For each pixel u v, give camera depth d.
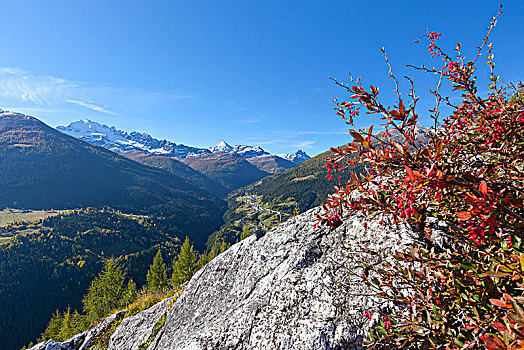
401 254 2.62
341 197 2.27
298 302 4.64
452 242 3.47
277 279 5.51
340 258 5.06
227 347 4.49
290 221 7.45
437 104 2.02
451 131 2.60
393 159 1.77
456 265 2.31
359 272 4.55
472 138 2.63
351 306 4.14
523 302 1.33
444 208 2.31
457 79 2.56
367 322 3.84
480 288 2.05
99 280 66.06
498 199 1.53
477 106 2.64
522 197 1.70
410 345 2.70
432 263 2.37
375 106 1.81
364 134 1.81
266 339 4.30
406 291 3.47
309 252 5.63
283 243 6.66
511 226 1.68
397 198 1.92
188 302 8.42
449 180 1.67
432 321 2.21
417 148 1.80
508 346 1.40
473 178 1.72
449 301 2.24
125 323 10.80
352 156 1.98
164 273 66.81
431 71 2.55
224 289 7.35
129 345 9.14
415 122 1.80
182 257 59.97
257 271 6.62
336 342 3.79
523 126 2.32
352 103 1.92
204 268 9.27
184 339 5.77
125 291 63.75
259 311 4.88
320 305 4.41
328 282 4.70
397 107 1.80
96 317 56.81
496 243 2.04
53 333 64.81
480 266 2.09
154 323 9.36
